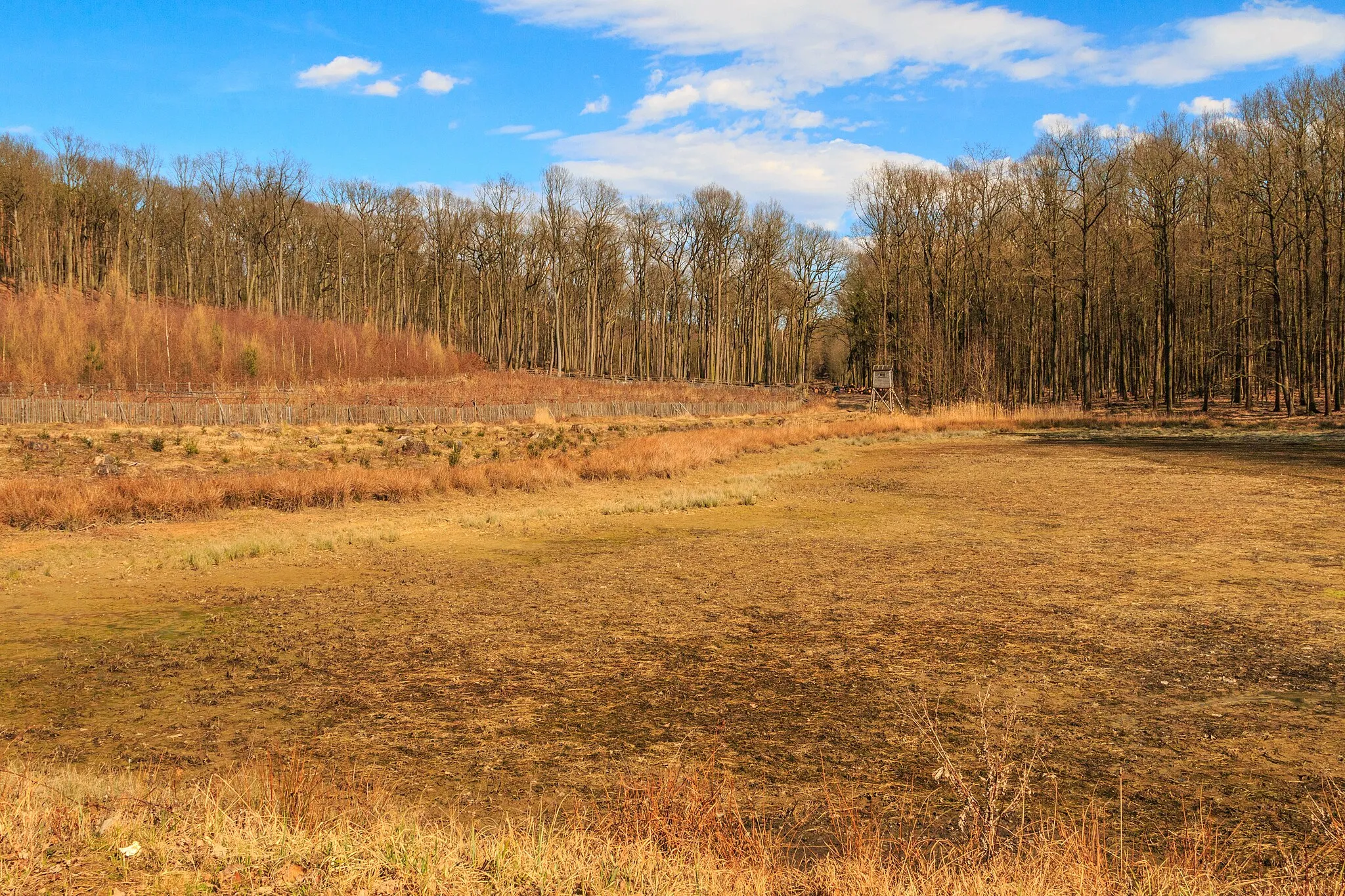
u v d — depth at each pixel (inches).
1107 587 483.8
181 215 3595.0
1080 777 244.4
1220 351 2058.3
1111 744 267.3
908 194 2468.0
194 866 172.1
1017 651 368.8
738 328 4008.4
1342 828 197.5
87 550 621.0
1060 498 871.7
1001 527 710.5
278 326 2694.4
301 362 2469.2
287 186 3363.7
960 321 2623.0
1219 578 499.8
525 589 503.8
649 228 3663.9
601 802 230.5
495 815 221.9
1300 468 1066.7
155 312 2330.2
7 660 368.8
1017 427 1920.5
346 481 890.1
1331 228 1908.2
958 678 334.3
